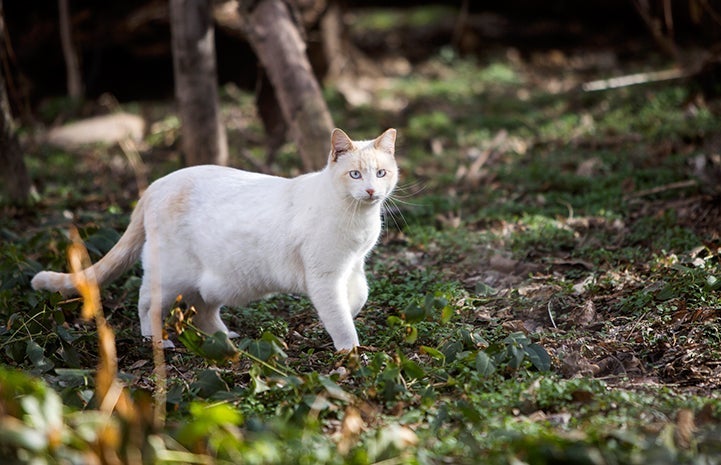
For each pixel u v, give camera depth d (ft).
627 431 13.88
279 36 32.83
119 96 55.52
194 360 19.93
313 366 19.06
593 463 12.46
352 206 19.16
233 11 50.26
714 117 38.81
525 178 34.04
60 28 52.80
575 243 26.76
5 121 32.83
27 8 52.26
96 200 34.30
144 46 52.42
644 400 15.78
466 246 26.86
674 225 26.91
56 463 12.28
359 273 20.76
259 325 22.48
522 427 14.43
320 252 19.21
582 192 32.22
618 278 22.98
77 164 41.01
